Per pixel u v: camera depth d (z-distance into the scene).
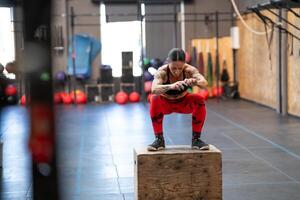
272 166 5.16
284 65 9.24
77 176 4.79
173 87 3.22
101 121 8.85
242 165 5.22
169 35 12.85
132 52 12.34
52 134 1.21
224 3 12.92
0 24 9.15
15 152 6.13
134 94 12.09
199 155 3.30
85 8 12.57
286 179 4.61
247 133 7.33
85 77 12.46
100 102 12.22
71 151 6.07
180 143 6.57
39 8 1.18
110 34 12.64
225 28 12.99
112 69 12.60
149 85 11.99
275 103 10.03
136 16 12.53
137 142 6.72
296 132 7.32
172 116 9.45
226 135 7.18
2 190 4.31
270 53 9.73
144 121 8.79
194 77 3.30
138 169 3.29
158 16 12.86
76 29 12.62
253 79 11.49
